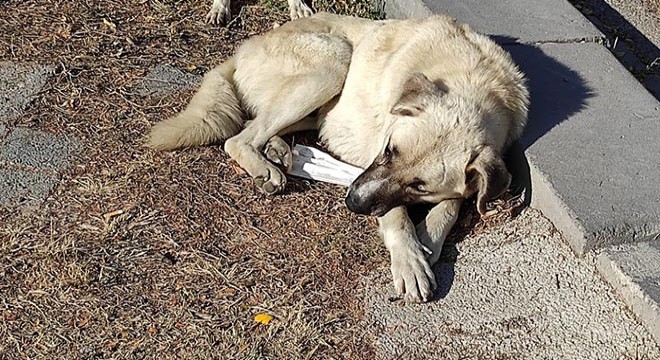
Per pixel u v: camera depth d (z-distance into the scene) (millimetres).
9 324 2217
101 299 2275
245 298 2291
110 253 2381
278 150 2602
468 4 3080
